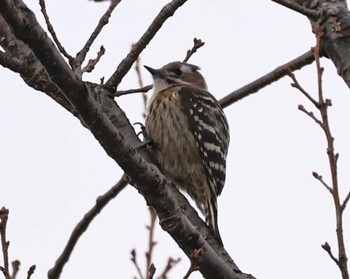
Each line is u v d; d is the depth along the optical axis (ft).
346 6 35.45
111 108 35.47
